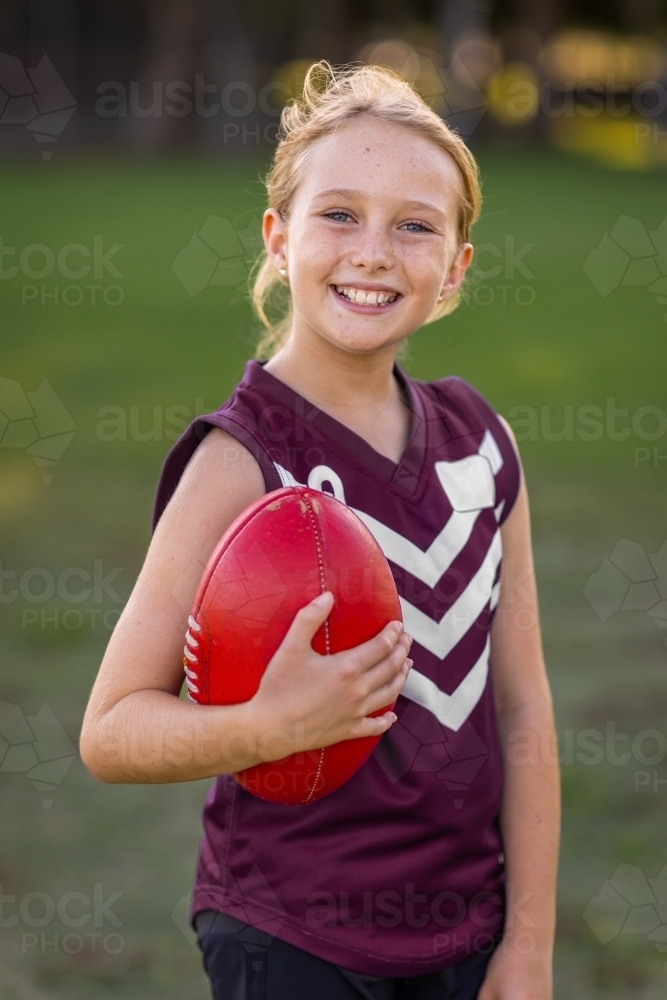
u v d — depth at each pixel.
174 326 16.66
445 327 16.89
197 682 2.15
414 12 48.31
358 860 2.36
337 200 2.35
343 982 2.34
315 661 2.05
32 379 13.02
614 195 30.45
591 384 13.13
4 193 28.84
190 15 41.66
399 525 2.46
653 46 50.44
